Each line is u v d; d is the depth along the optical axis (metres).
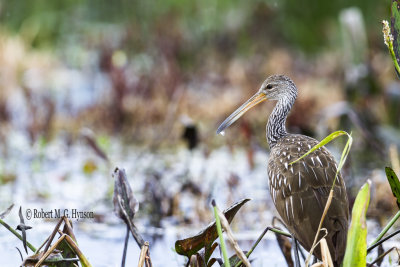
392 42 6.38
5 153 14.10
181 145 15.34
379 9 19.00
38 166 12.89
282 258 8.70
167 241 9.52
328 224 6.48
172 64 18.47
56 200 11.30
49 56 23.06
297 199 6.77
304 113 15.52
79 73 21.84
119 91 16.39
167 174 12.59
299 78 19.33
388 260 8.29
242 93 17.48
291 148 7.35
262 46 21.91
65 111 16.94
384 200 10.56
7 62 20.17
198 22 22.66
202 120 16.38
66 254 6.47
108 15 24.70
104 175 12.86
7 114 16.59
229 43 21.98
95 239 9.65
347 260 5.70
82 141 15.17
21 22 23.70
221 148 15.17
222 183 12.13
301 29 22.33
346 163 10.92
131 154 14.45
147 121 16.14
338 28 21.69
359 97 15.60
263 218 10.26
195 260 6.36
